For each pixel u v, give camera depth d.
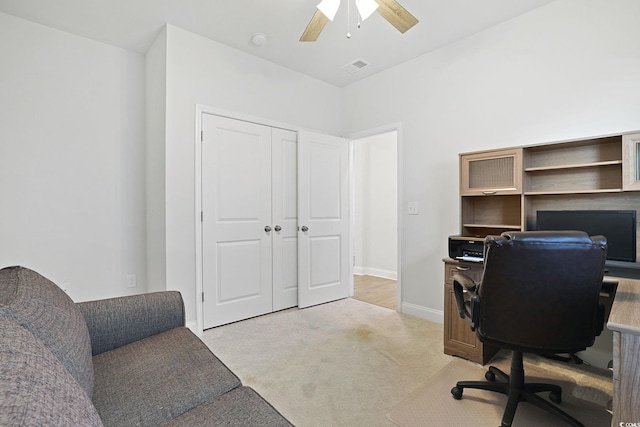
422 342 2.55
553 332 1.46
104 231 2.87
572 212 2.07
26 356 0.61
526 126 2.48
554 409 1.54
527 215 2.33
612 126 2.12
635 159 1.83
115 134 2.92
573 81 2.27
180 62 2.66
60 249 2.67
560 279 1.40
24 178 2.52
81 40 2.76
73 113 2.72
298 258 3.43
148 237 2.98
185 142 2.69
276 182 3.32
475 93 2.76
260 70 3.18
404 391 1.87
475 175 2.51
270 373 2.06
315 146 3.57
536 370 2.11
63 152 2.68
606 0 2.14
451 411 1.68
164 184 2.60
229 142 2.96
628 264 1.79
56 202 2.65
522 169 2.25
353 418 1.63
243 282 3.06
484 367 2.15
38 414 0.47
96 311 1.37
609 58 2.13
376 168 5.21
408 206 3.24
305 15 2.48
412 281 3.21
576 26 2.25
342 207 3.84
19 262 2.50
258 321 3.03
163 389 1.07
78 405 0.58
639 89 2.03
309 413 1.67
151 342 1.41
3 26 2.43
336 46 2.96
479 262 2.22
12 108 2.47
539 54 2.41
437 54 3.02
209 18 2.52
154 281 2.82
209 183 2.83
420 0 2.30
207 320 2.82
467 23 2.60
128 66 2.99
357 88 3.77
